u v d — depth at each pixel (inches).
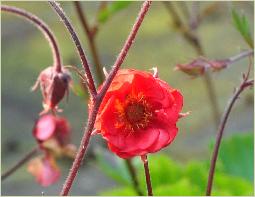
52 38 23.2
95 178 41.3
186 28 32.5
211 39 49.9
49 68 23.6
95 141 36.3
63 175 38.7
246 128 42.1
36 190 39.9
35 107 48.5
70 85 24.1
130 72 20.2
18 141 45.1
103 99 20.0
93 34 28.9
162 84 20.2
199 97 46.5
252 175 30.0
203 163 30.6
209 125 44.1
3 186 40.7
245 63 43.2
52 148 28.7
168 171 31.0
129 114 20.1
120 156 19.8
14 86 50.5
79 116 44.9
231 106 22.5
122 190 29.8
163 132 19.9
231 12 24.2
